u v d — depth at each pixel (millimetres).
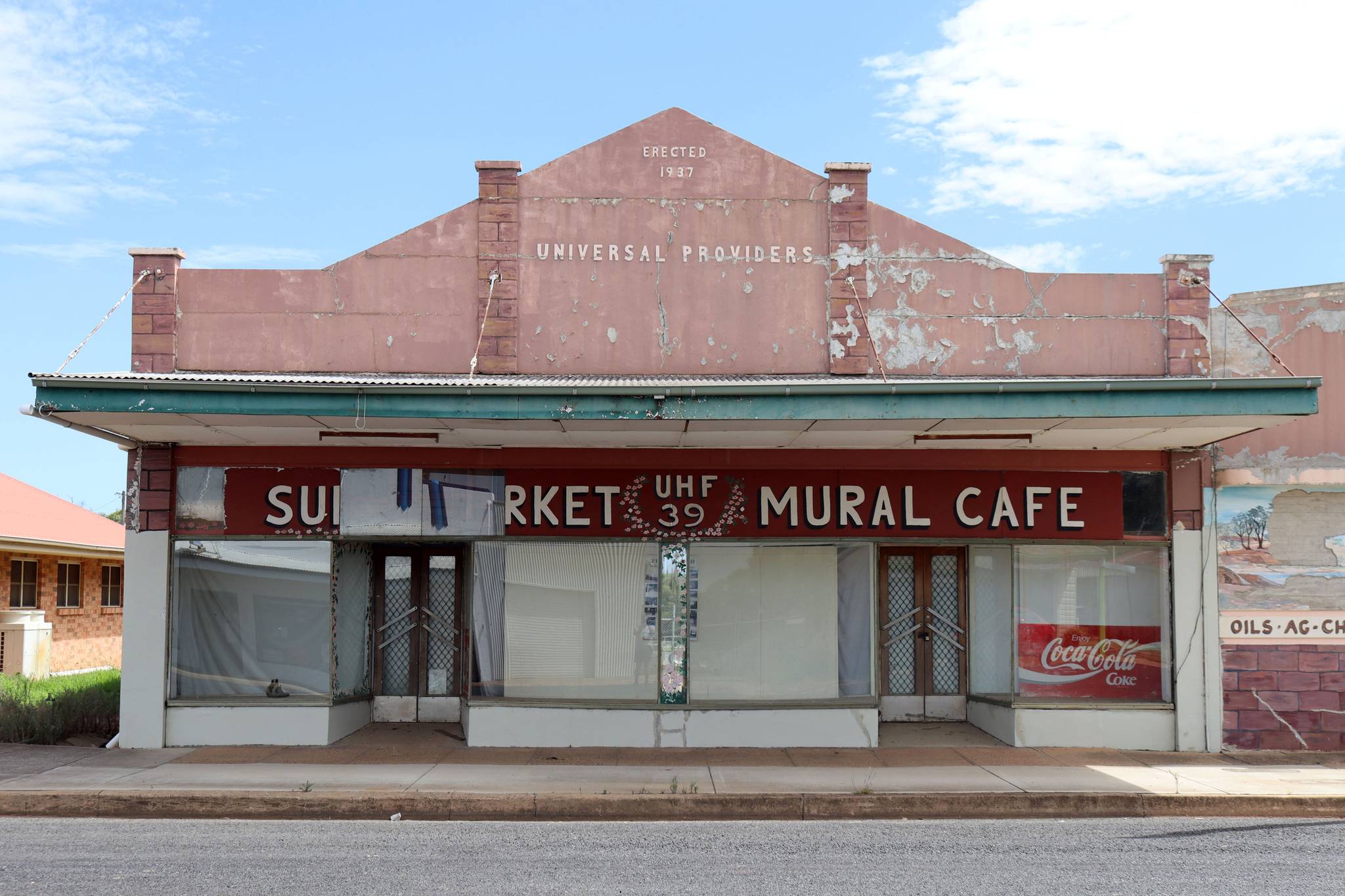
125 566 13602
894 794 10922
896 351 14312
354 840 9383
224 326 14180
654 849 9055
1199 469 13914
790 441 13312
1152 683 13883
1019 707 13758
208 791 10781
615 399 11312
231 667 13672
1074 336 14312
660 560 13844
